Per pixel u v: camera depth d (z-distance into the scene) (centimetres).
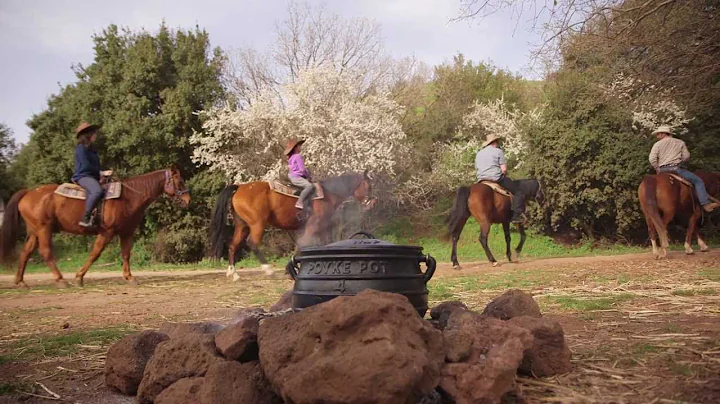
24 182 2756
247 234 1402
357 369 273
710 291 741
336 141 2173
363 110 2289
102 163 2362
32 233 1310
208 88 2417
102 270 1981
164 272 1783
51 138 2406
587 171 2027
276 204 1345
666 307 631
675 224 2056
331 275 368
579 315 605
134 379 404
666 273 1002
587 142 1997
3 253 1261
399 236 2395
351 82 2380
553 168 2077
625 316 586
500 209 1495
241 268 1889
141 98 2344
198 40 2480
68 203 1260
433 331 311
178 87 2350
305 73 2275
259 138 2298
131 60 2378
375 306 291
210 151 2259
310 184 1330
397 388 269
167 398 341
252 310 467
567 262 1423
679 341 454
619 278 948
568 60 1267
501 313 434
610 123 2047
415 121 2830
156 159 2328
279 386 300
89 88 2369
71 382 443
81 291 1182
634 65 1278
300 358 299
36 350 552
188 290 1148
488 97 3067
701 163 2009
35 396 408
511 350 319
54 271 1283
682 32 1211
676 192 1345
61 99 2452
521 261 1591
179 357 359
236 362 334
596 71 1395
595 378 368
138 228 2369
